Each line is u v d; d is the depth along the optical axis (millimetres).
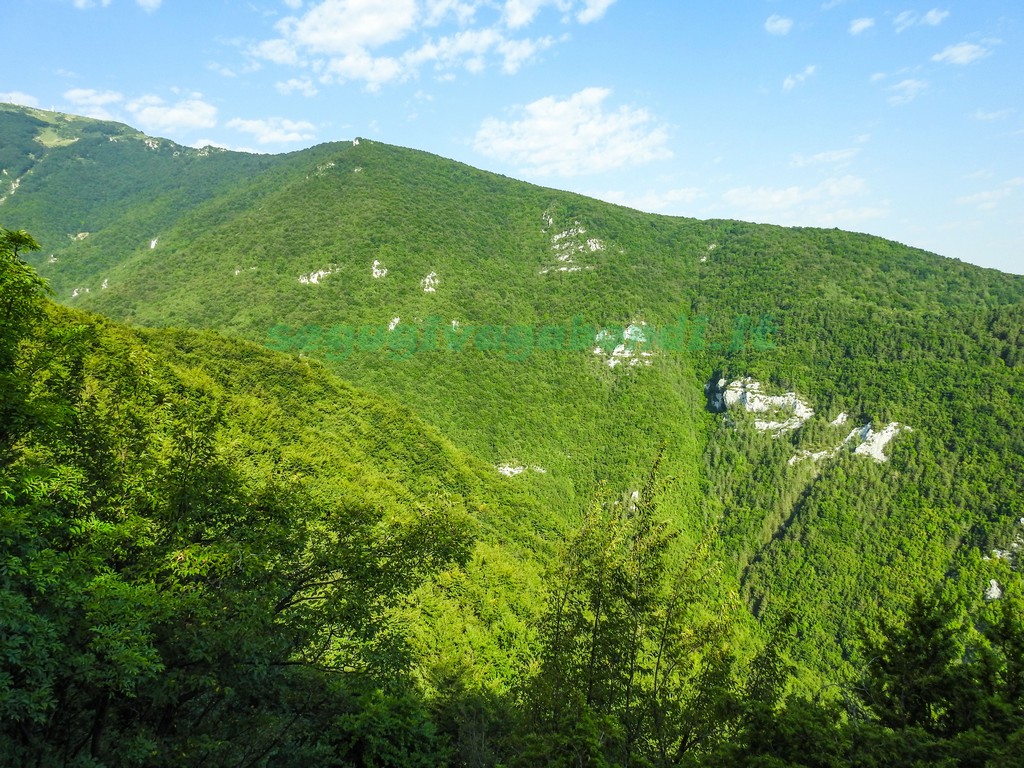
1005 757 8648
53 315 43656
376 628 13680
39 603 8992
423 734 14719
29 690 7984
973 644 12164
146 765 9977
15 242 11375
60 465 11234
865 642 13672
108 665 8562
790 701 10977
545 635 14820
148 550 11719
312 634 13070
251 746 12250
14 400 10438
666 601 13609
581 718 11008
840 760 9469
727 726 12430
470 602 42250
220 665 10992
